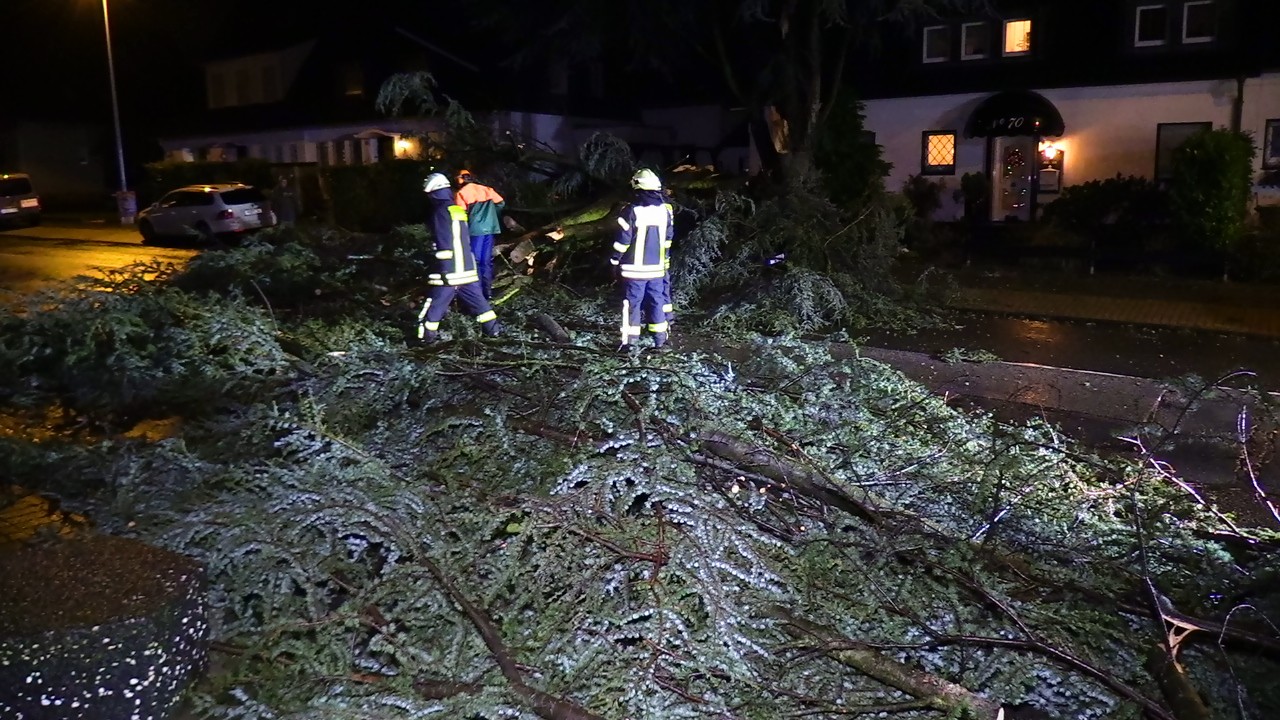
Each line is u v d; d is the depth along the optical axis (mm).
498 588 4215
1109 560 4664
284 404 6652
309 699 3686
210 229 21656
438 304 8734
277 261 10891
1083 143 19188
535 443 5629
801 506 5109
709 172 13594
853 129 16375
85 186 43062
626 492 4789
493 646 3898
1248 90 17453
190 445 6254
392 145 29125
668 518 4582
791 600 4293
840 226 12078
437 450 5723
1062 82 19109
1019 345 10047
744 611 4129
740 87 17141
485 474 5297
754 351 7465
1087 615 4199
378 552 4590
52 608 3340
